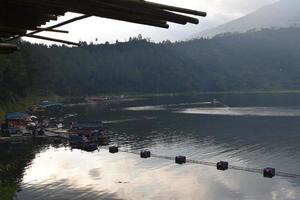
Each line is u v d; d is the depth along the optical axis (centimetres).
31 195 4056
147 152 6050
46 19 493
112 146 6550
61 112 13075
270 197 4056
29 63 14300
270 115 11400
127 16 436
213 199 4000
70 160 5834
